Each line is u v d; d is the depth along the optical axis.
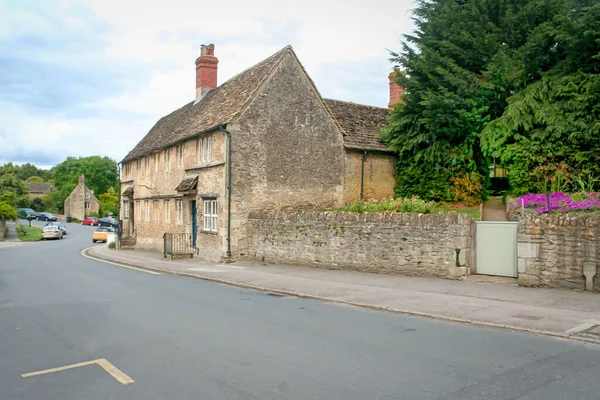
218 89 27.81
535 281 11.95
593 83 16.81
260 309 10.77
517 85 20.20
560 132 17.67
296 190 22.31
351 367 6.54
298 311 10.50
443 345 7.54
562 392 5.52
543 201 15.61
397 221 15.10
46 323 9.60
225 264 20.28
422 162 23.41
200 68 30.22
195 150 24.11
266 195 21.52
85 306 11.37
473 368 6.40
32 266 22.19
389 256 15.30
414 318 9.59
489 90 20.73
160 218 29.75
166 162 28.75
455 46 21.72
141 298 12.43
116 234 38.31
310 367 6.57
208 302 11.75
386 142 25.16
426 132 22.86
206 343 7.87
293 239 18.83
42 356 7.36
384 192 25.17
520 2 20.81
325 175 23.19
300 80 22.69
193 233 25.14
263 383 5.98
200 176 23.41
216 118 22.70
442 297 11.32
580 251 11.30
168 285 14.97
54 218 90.38
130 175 36.59
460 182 21.94
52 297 12.78
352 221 16.50
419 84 22.61
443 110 21.06
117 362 6.96
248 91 21.88
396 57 23.53
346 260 16.69
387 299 11.36
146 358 7.12
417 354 7.08
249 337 8.22
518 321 8.80
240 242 20.94
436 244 14.08
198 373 6.41
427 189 23.05
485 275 13.71
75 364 6.93
